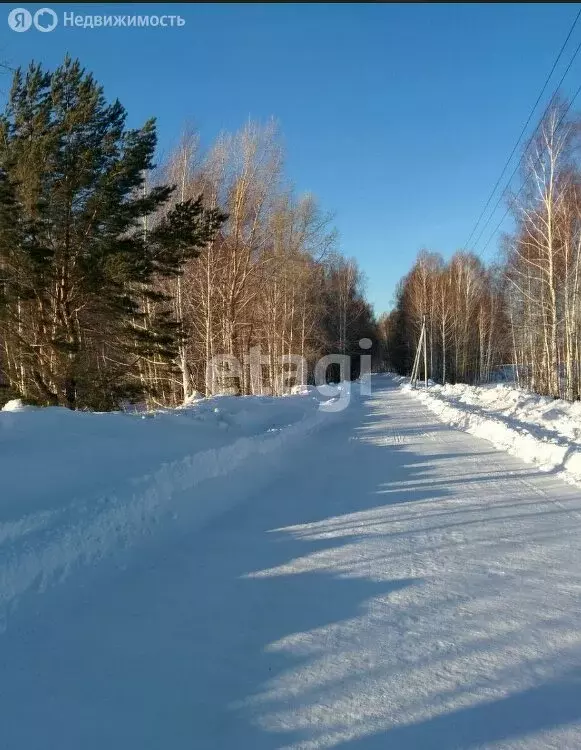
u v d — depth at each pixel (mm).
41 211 14656
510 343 49688
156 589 4484
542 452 10406
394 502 7477
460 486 8430
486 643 3629
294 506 7289
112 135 15859
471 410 19938
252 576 4801
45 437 7484
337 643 3625
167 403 27031
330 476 9328
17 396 15969
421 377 66500
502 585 4605
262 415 15359
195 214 17000
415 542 5746
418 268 62781
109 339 18375
